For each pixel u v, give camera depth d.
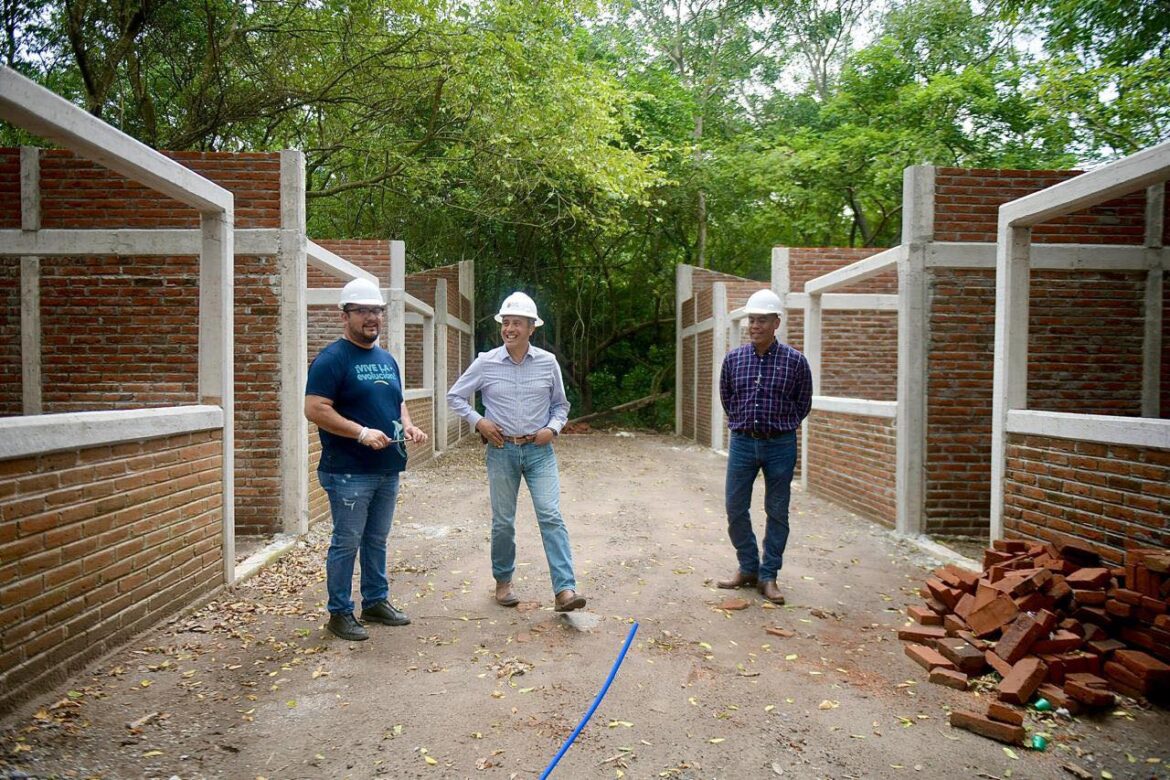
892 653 3.96
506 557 4.61
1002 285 5.45
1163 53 11.51
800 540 6.64
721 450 14.79
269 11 12.03
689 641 4.08
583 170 14.20
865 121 19.09
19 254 6.39
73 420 3.34
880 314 11.47
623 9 23.19
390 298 11.51
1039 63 12.73
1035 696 3.34
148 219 6.43
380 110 13.70
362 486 4.04
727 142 23.78
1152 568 3.52
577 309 23.16
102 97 10.64
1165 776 2.74
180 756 2.78
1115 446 4.36
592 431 20.39
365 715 3.14
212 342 4.84
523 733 3.00
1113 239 6.78
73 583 3.39
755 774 2.73
